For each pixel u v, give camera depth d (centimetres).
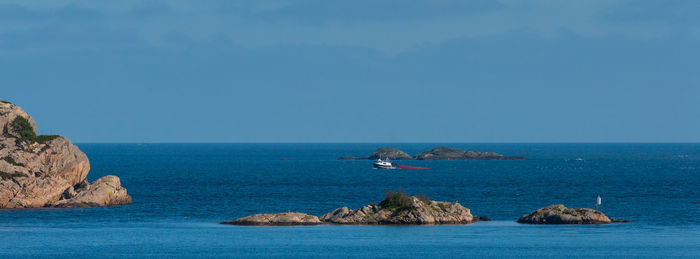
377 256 19338
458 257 19338
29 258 18875
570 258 19238
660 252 19925
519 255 19575
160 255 19325
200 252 19725
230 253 19612
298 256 19262
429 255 19488
